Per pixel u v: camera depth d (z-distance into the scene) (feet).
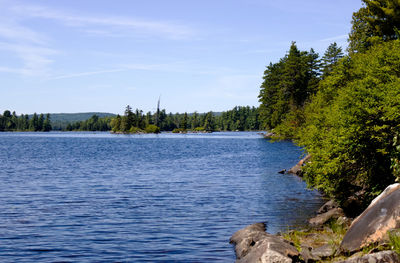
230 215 51.37
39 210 54.39
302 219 48.60
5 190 73.36
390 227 28.60
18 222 46.91
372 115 39.42
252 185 80.12
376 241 28.84
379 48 60.29
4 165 128.67
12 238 39.81
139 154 187.42
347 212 45.68
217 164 130.82
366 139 40.24
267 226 45.06
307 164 50.98
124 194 68.90
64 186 79.05
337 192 47.91
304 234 39.45
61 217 49.85
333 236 37.58
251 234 37.37
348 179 46.29
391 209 29.60
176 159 154.71
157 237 40.52
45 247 36.83
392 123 38.58
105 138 451.53
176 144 292.20
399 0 118.32
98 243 38.19
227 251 35.76
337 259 29.01
